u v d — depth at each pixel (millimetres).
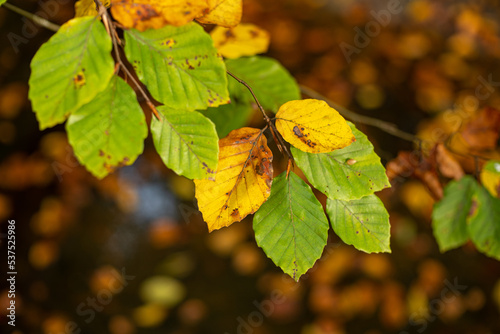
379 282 1453
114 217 1543
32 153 1540
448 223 634
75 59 477
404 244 1514
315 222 539
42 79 474
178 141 501
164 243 1537
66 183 1533
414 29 2072
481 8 2082
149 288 1436
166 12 486
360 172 534
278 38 1964
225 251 1527
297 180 538
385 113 1769
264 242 538
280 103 651
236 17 519
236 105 644
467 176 633
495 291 1445
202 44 492
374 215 546
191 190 1620
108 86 483
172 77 494
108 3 495
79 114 478
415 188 1509
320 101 517
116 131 482
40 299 1364
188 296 1433
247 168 523
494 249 628
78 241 1479
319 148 519
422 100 1809
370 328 1382
